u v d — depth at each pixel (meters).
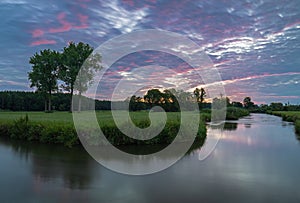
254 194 4.91
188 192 4.98
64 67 39.91
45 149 9.49
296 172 6.57
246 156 8.77
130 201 4.48
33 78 40.56
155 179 5.83
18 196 4.65
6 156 8.16
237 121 32.91
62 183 5.42
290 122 30.86
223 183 5.57
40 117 18.50
